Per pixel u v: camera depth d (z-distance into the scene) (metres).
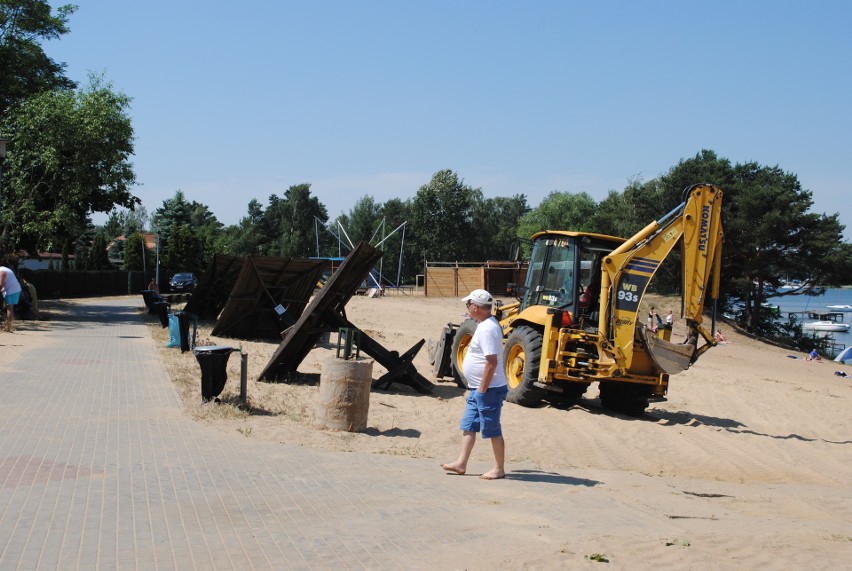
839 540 6.45
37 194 28.88
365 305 46.78
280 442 9.13
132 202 33.22
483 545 5.47
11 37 31.62
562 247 14.84
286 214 130.12
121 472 7.20
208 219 144.00
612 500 7.34
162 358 16.47
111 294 58.69
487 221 118.25
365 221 122.94
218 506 6.25
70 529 5.50
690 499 8.07
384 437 10.21
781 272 53.78
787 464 11.23
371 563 5.02
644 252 13.57
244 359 10.97
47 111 28.03
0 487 6.50
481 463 9.06
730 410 16.30
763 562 5.38
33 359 15.29
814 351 40.94
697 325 13.61
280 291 22.31
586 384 14.66
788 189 52.53
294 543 5.39
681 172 56.25
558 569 4.96
